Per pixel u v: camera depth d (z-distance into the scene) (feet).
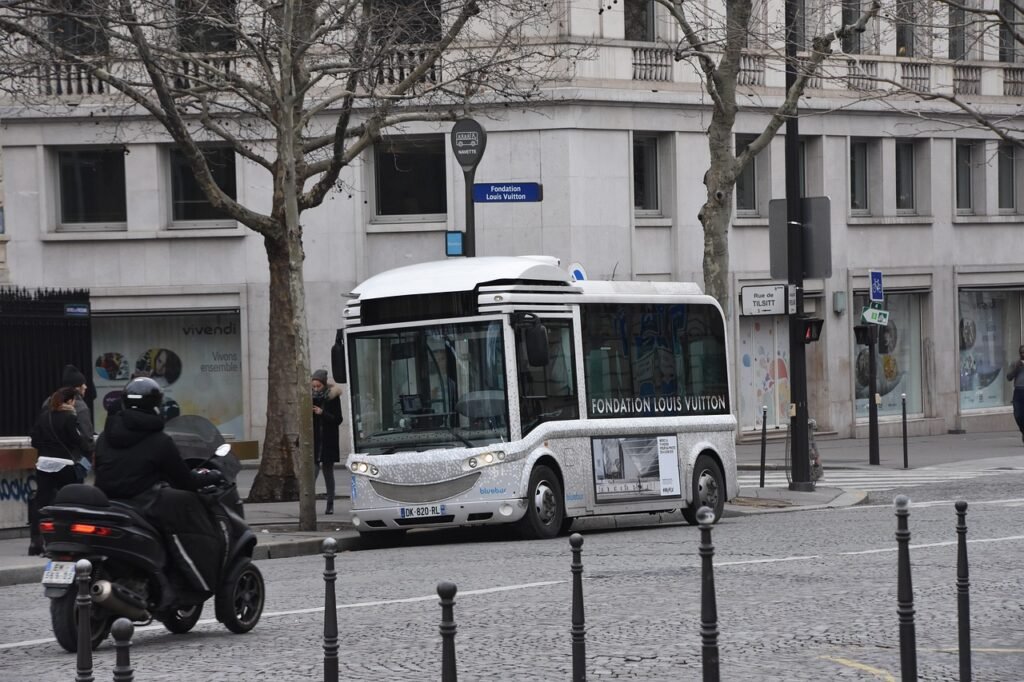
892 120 217.77
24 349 112.27
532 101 171.42
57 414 93.71
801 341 141.59
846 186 214.07
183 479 61.57
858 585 74.74
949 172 227.61
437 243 186.19
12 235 186.50
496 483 102.58
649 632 61.46
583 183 184.75
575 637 41.42
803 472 142.00
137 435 61.21
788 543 96.37
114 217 188.44
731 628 62.34
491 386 103.71
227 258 186.70
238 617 63.93
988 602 69.15
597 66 185.26
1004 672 52.75
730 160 136.05
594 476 108.88
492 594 73.92
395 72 178.19
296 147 126.31
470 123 119.55
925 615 65.87
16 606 76.13
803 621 63.87
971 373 236.22
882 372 223.92
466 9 123.44
